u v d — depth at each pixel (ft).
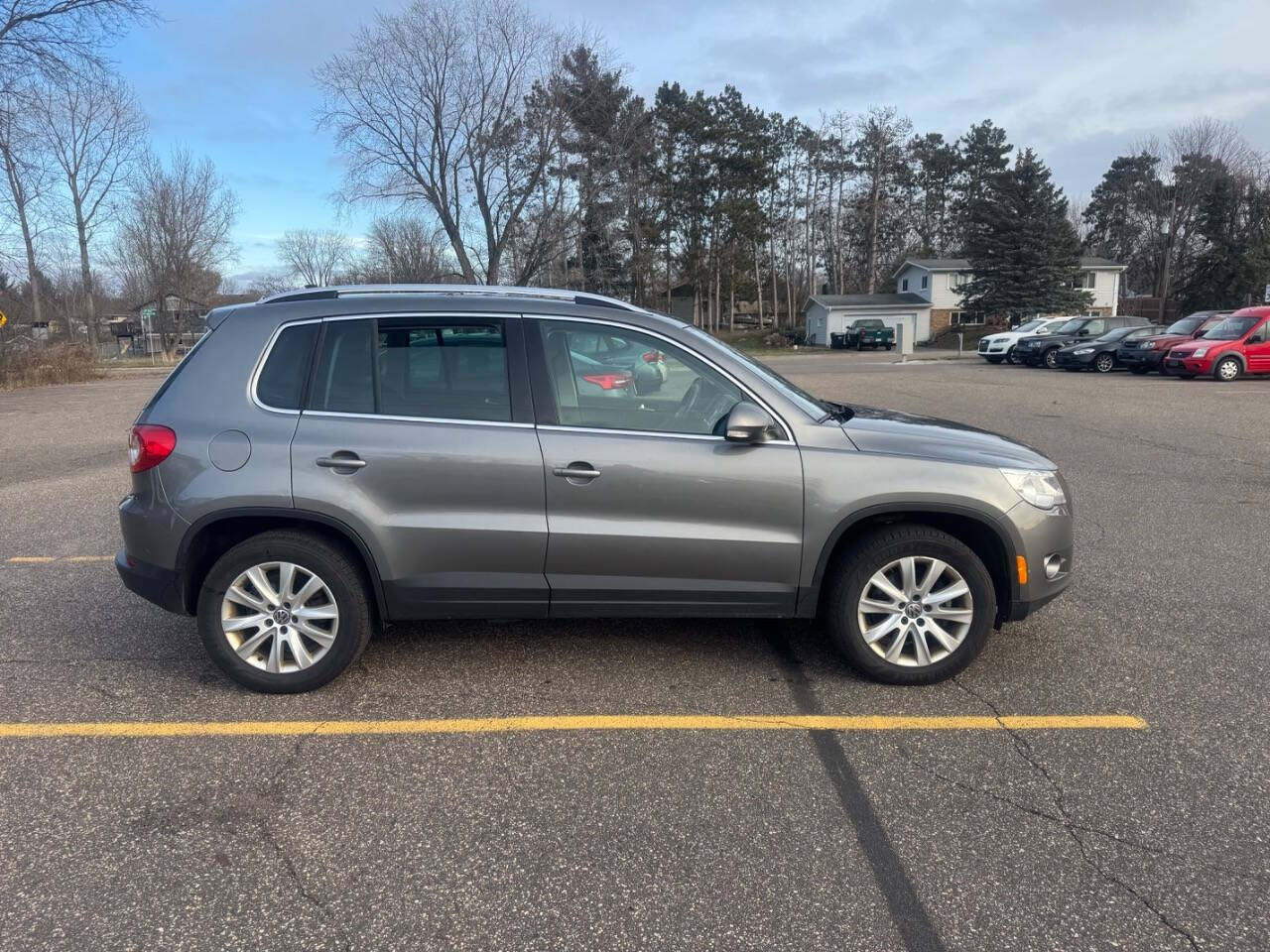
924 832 9.50
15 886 8.61
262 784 10.48
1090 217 263.90
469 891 8.56
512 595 12.55
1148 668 13.76
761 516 12.42
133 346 211.41
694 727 11.90
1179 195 211.61
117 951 7.73
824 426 12.77
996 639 15.03
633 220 144.15
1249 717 12.10
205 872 8.85
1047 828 9.55
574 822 9.71
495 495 12.26
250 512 12.19
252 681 12.75
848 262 260.62
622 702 12.66
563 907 8.32
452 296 12.92
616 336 12.67
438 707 12.50
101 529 23.20
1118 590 17.61
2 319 87.45
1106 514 24.23
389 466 12.18
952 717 12.16
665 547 12.37
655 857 9.09
